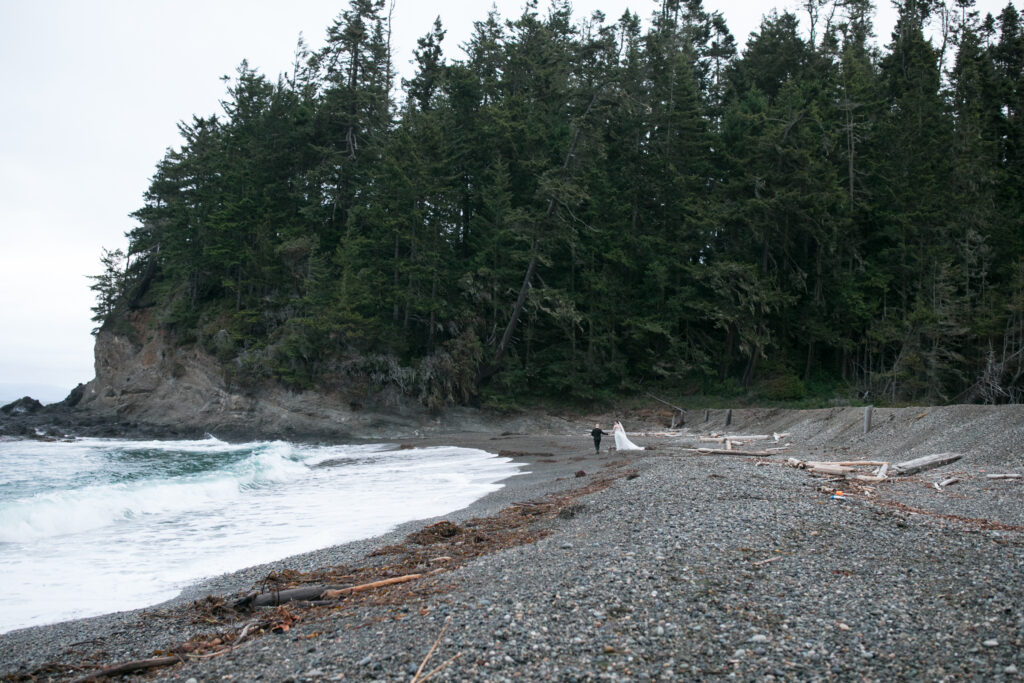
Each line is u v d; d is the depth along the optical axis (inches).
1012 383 1631.4
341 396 1772.9
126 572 427.5
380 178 1886.1
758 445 1077.1
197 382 1863.9
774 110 1956.2
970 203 1913.1
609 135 2063.2
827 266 1881.2
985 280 1893.5
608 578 313.1
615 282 1904.5
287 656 246.7
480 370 1866.4
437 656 235.8
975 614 264.7
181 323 1985.7
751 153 1893.5
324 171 2022.6
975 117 2065.7
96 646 290.0
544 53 2177.7
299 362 1786.4
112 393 2069.4
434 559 404.8
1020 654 228.1
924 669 218.1
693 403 1795.0
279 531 556.7
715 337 2003.0
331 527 566.9
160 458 1296.8
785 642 240.2
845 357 1916.8
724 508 450.3
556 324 1923.0
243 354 1817.2
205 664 245.6
